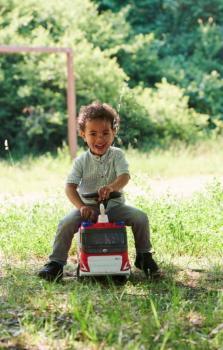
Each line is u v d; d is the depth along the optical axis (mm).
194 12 21875
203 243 6215
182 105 18719
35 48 13508
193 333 3939
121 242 5070
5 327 4152
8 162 15570
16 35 18516
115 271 5027
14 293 4855
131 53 20266
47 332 3990
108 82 18406
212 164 14570
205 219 6711
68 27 19750
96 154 5387
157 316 4191
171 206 7195
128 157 14234
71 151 14039
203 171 13891
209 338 3924
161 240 6273
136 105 16438
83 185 5484
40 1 19719
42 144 18578
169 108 18219
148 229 5363
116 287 5059
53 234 6492
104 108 5348
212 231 6344
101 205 5148
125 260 5051
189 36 21641
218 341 3787
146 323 3990
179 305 4465
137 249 5398
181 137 18266
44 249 6172
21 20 18875
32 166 14516
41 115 18250
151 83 20203
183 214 6844
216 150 16828
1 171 13477
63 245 5277
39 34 18797
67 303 4531
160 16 22016
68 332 4023
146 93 18344
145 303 4438
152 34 20312
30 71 18297
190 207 7125
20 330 4043
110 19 20438
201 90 19969
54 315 4336
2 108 18516
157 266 5340
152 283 5156
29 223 6824
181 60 20844
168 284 5074
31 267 5730
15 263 5902
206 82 20078
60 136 18672
